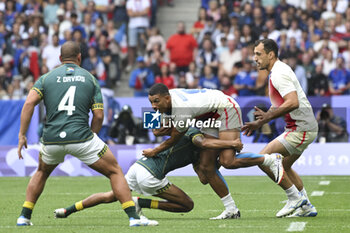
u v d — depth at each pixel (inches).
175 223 874.8
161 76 2283.5
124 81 2524.6
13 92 2358.5
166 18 2834.6
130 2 2546.8
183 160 938.7
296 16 2444.6
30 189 861.2
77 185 1567.4
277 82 928.3
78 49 866.8
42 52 2439.7
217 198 1266.0
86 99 837.8
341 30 2425.0
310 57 2226.9
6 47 2536.9
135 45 2546.8
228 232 769.6
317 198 1230.9
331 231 776.9
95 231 786.8
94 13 2623.0
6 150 1876.2
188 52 2374.5
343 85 2155.5
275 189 1425.9
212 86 2230.6
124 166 1798.7
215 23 2546.8
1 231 793.6
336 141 1795.0
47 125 835.4
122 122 1811.0
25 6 2709.2
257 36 2372.0
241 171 1820.9
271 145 968.9
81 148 822.5
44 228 823.1
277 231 776.3
